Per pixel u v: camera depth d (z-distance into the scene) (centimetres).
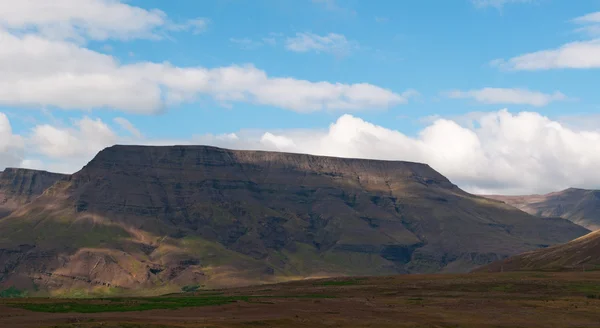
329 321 14800
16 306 15700
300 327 13662
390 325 14500
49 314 14525
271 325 13612
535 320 15975
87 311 15338
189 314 15262
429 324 14888
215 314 15425
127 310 15738
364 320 15262
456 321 15625
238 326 13138
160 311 15688
